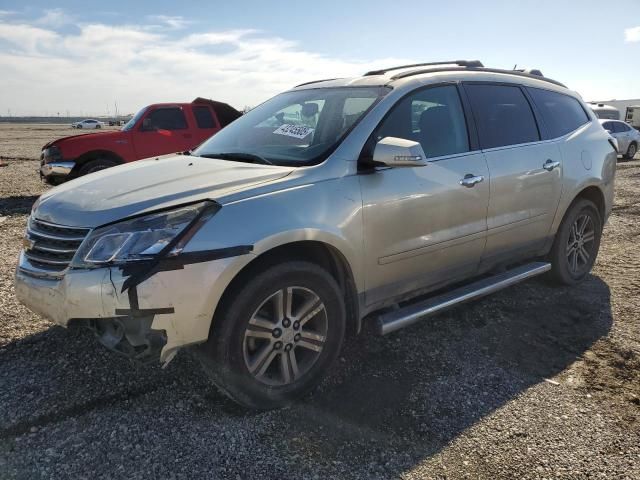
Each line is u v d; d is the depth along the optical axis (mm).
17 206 8812
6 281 4645
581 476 2355
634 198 9508
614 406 2896
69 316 2535
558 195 4328
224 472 2359
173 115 10883
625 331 3824
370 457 2479
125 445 2520
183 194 2658
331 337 2998
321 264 3094
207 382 3086
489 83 4043
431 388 3068
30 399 2871
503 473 2373
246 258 2547
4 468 2348
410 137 3371
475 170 3635
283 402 2852
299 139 3402
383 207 3107
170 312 2424
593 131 4887
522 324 3961
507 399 2965
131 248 2438
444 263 3562
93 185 3020
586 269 4863
